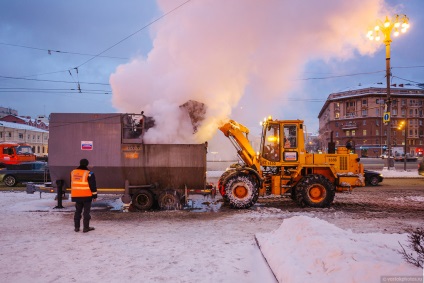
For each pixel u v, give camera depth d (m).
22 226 7.68
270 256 4.91
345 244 4.48
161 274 4.51
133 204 10.00
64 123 10.04
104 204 11.42
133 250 5.64
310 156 10.80
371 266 3.53
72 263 4.98
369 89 76.19
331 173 10.88
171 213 9.45
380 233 6.12
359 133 77.44
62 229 7.36
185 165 9.91
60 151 10.00
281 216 8.85
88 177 7.09
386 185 16.89
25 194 13.53
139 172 9.96
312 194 10.34
